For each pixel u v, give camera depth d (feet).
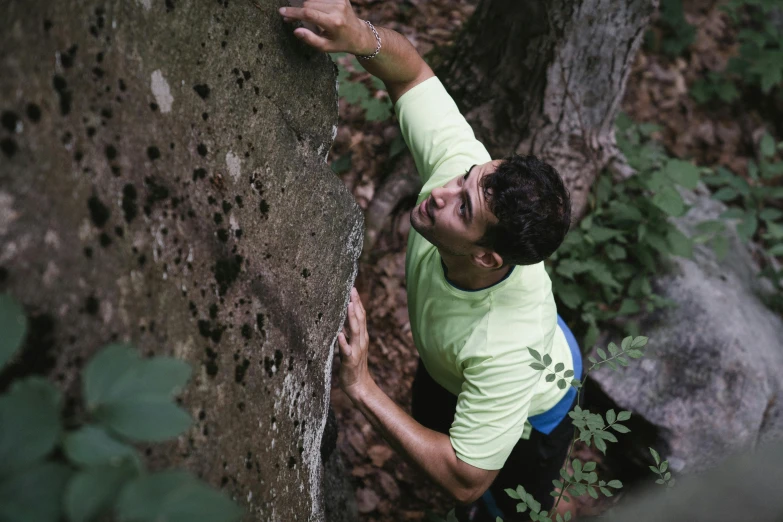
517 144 10.65
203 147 4.14
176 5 3.94
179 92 3.97
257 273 4.56
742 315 11.22
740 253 12.54
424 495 10.00
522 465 7.44
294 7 4.89
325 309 5.43
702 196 13.05
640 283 11.10
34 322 2.97
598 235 11.01
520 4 9.75
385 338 10.89
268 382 4.62
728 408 10.42
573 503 9.75
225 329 4.20
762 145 12.62
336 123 5.59
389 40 6.12
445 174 6.42
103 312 3.28
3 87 2.91
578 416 6.22
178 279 3.84
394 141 11.19
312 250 5.19
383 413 6.18
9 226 2.90
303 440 5.16
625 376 10.58
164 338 3.67
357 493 9.78
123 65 3.57
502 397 5.92
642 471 10.80
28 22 3.06
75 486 2.27
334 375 10.41
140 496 2.29
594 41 9.66
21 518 2.25
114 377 2.51
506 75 10.25
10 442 2.31
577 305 11.03
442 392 7.54
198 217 4.04
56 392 2.45
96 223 3.31
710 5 15.94
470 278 5.98
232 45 4.38
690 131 14.70
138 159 3.62
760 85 15.37
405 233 11.32
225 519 2.35
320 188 5.29
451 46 11.98
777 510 10.37
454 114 6.66
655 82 14.88
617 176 11.47
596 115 10.50
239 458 4.27
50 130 3.11
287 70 4.89
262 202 4.65
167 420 2.50
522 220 5.33
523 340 5.97
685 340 10.75
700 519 10.32
